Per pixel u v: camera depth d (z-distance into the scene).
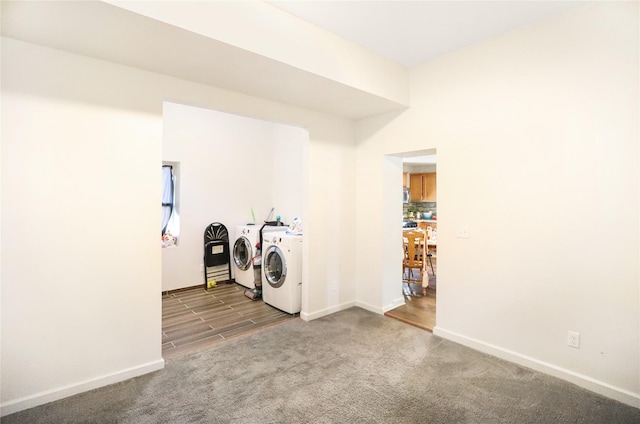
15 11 1.58
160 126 2.40
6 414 1.88
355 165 3.85
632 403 1.99
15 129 1.88
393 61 3.05
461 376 2.32
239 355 2.64
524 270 2.46
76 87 2.07
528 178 2.43
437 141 3.00
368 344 2.84
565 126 2.24
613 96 2.05
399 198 3.84
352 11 2.21
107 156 2.19
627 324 2.02
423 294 4.34
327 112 3.47
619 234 2.04
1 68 1.84
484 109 2.67
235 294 4.46
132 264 2.30
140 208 2.32
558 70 2.27
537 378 2.29
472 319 2.78
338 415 1.90
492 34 2.55
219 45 1.95
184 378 2.29
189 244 4.72
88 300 2.14
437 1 2.10
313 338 2.97
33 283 1.95
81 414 1.90
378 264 3.64
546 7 2.17
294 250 3.61
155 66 2.27
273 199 5.76
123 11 1.59
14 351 1.91
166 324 3.35
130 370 2.29
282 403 2.01
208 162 4.91
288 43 2.23
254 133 5.48
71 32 1.80
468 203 2.78
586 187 2.16
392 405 1.99
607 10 2.05
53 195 2.00
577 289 2.21
